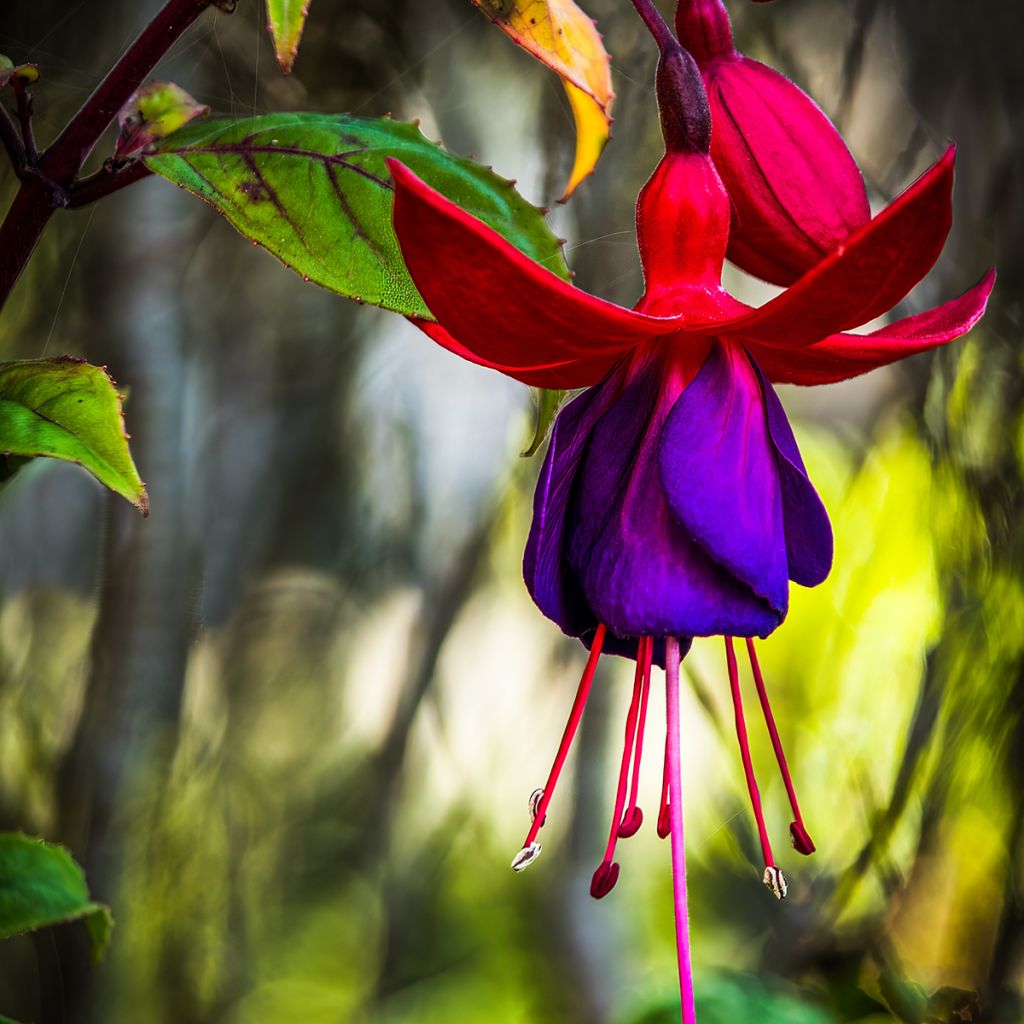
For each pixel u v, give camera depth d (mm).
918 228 274
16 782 616
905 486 588
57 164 312
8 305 572
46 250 571
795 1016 482
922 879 538
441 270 277
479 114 590
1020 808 514
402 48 571
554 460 300
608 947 663
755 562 295
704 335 301
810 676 605
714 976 500
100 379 291
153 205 583
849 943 556
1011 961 521
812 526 304
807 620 609
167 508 599
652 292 306
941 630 534
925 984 558
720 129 315
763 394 302
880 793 575
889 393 599
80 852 599
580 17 316
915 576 585
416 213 273
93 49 543
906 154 552
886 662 591
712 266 306
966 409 536
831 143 316
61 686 642
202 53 552
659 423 301
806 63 553
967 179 547
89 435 290
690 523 295
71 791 601
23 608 651
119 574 597
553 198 565
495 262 277
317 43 559
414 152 311
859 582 594
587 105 326
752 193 315
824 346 302
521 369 304
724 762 652
